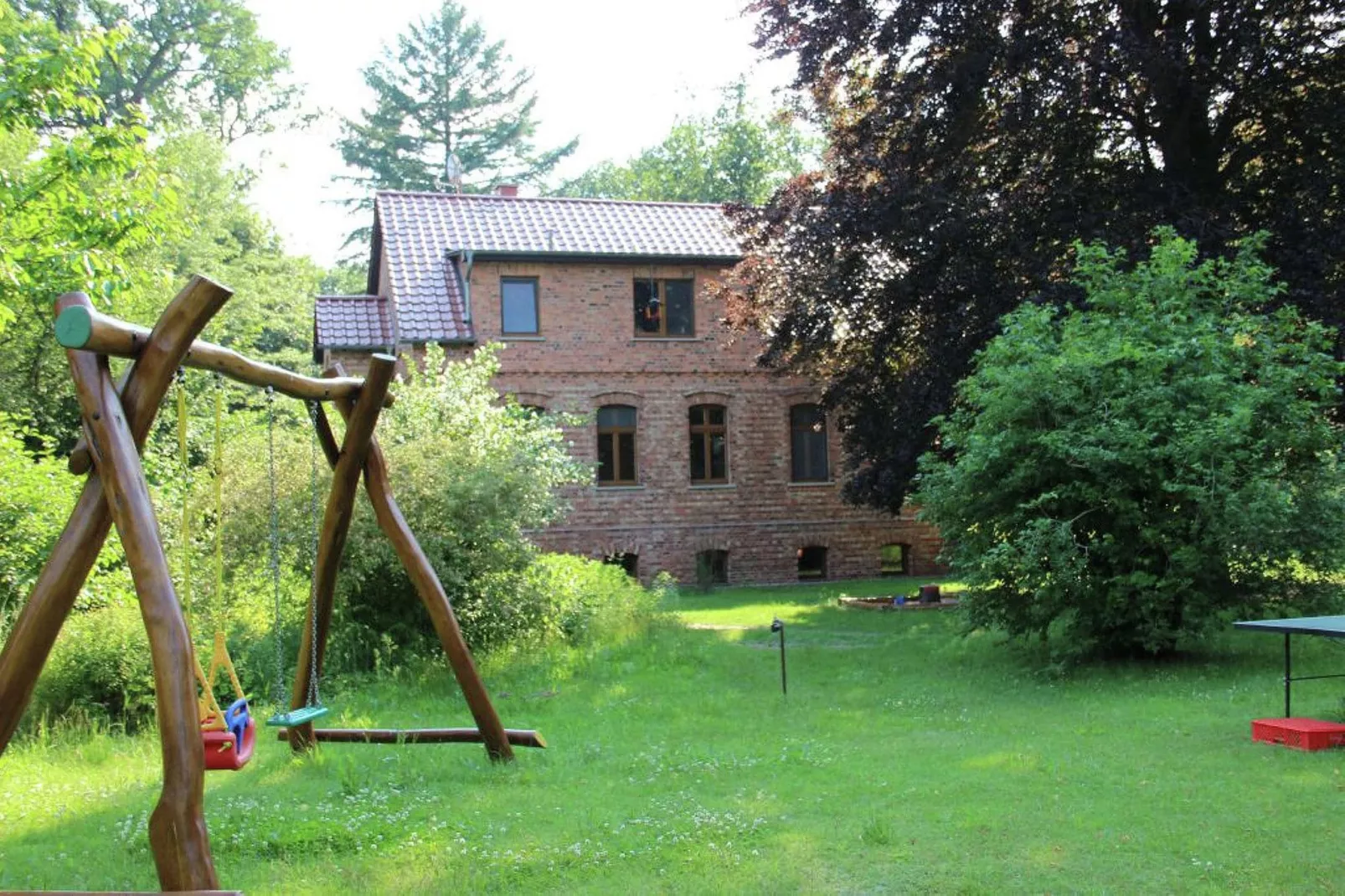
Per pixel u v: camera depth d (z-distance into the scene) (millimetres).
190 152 35375
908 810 7109
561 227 29797
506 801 7734
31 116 13047
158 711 5281
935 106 20172
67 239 14078
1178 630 13188
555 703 12195
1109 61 18328
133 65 40750
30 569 12531
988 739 9578
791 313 22359
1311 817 6621
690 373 29531
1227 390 13164
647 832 6730
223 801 7801
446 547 14422
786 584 29781
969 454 13812
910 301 20875
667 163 57781
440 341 27062
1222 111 20047
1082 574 13266
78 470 5902
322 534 9555
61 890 6020
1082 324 14531
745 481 29969
